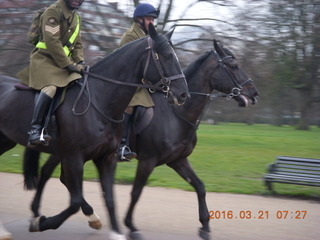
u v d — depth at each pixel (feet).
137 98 18.12
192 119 18.53
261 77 56.03
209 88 19.36
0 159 36.70
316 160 25.40
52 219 15.60
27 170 18.12
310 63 69.56
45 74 16.03
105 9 51.90
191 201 22.97
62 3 16.35
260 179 29.58
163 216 19.95
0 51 48.80
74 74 15.99
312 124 124.98
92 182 28.07
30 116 16.58
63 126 15.58
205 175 30.76
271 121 147.02
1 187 25.66
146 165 18.17
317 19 64.90
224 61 19.43
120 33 52.11
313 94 86.58
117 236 15.89
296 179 24.44
